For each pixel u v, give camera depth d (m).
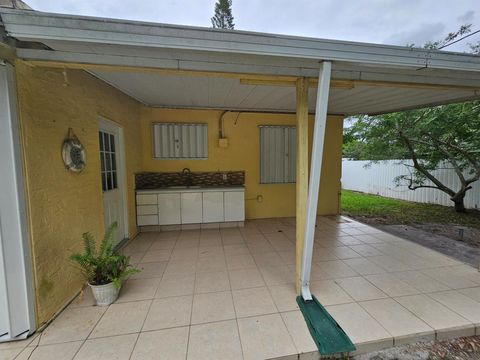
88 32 1.41
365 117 6.72
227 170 4.92
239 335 1.75
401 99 3.55
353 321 1.90
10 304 1.65
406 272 2.73
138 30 1.45
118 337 1.74
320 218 5.27
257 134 4.98
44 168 1.86
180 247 3.54
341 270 2.78
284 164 5.18
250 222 4.91
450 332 1.81
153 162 4.62
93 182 2.64
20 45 1.61
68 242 2.16
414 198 7.50
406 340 1.75
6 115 1.56
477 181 5.89
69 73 2.19
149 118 4.52
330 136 5.34
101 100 2.86
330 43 1.68
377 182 8.93
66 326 1.85
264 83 2.19
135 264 2.97
